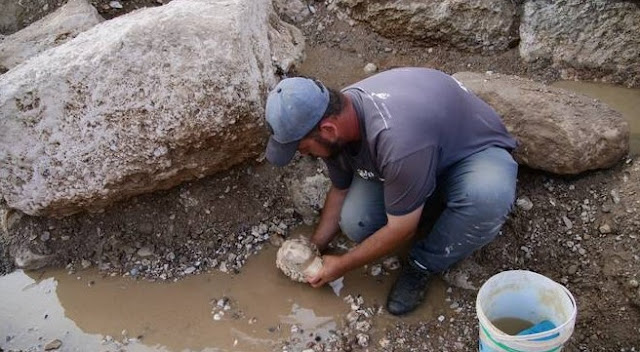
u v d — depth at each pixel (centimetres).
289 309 250
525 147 258
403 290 244
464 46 320
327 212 256
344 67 317
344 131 202
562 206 258
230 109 240
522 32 311
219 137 247
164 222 271
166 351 241
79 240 271
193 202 272
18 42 293
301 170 273
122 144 244
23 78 239
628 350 226
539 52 310
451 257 233
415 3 312
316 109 193
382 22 323
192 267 264
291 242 249
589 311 236
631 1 288
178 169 256
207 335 244
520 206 259
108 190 255
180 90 235
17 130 242
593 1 294
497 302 218
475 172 216
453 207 222
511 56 317
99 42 241
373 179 229
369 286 255
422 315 244
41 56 252
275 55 276
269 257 266
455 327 239
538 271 250
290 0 333
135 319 251
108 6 322
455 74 283
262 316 248
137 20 245
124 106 238
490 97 262
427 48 326
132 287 260
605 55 299
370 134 201
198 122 240
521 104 258
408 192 202
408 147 195
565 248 251
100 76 236
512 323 224
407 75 210
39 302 258
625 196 252
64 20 297
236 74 237
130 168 249
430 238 232
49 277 266
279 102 194
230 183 274
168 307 254
